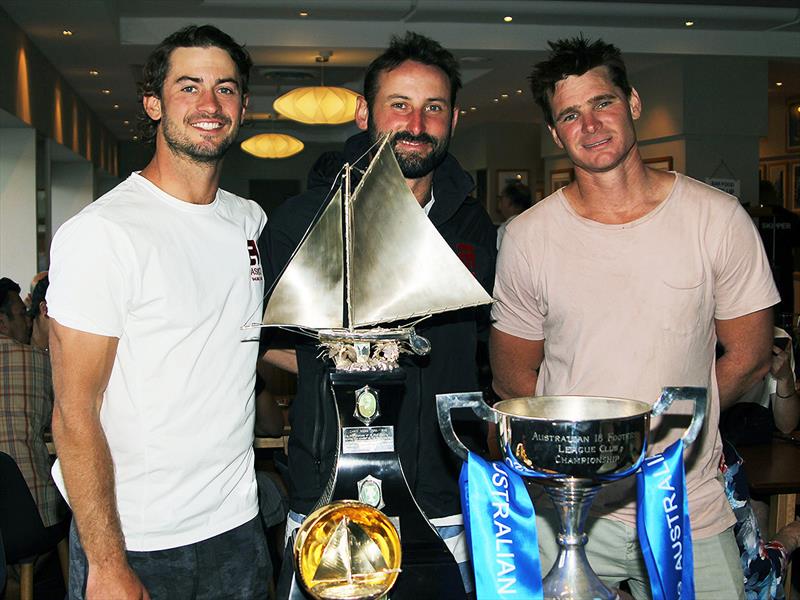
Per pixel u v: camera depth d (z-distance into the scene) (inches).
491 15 288.4
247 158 693.9
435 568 50.8
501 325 77.2
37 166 296.7
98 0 237.6
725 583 69.4
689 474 69.4
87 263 60.0
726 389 72.3
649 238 68.9
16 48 263.6
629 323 68.9
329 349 52.7
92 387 60.4
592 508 70.6
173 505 63.9
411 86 62.8
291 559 52.8
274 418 124.3
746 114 337.4
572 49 68.9
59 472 67.1
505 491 47.5
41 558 142.7
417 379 64.2
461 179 69.7
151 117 67.3
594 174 69.3
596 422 44.3
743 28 311.3
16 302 150.4
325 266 51.2
